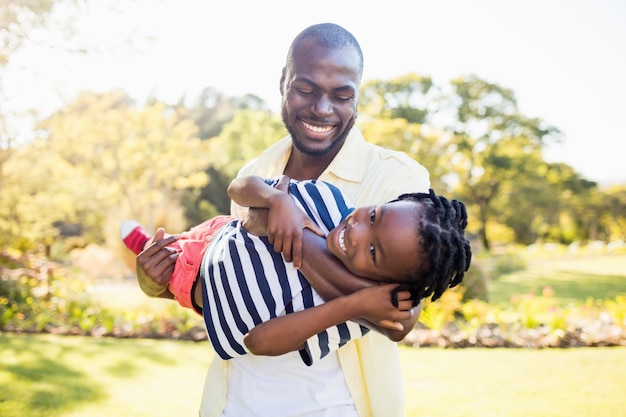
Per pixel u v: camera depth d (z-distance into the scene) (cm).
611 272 2116
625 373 610
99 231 2486
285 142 246
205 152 2458
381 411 209
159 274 193
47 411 486
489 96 3641
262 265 171
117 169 2181
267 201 171
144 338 786
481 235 3891
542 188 3834
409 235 154
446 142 2506
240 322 172
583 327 793
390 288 159
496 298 1411
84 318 856
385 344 208
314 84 208
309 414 188
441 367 642
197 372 619
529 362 662
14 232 1762
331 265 164
